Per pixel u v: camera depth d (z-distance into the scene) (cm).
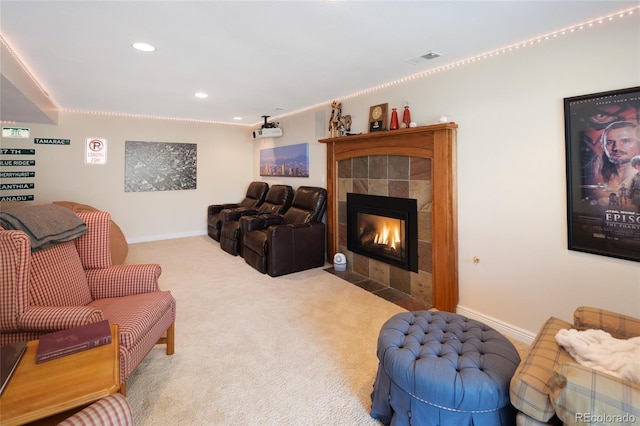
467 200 284
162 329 212
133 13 200
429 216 311
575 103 214
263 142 644
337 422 169
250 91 394
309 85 364
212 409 178
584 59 211
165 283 377
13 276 157
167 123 604
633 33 192
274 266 398
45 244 187
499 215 261
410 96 332
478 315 281
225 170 671
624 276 201
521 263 250
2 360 126
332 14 201
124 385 161
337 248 441
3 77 252
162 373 209
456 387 137
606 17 200
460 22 210
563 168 224
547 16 201
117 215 570
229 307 312
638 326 151
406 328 181
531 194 241
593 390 107
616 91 197
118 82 354
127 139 569
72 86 371
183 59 282
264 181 647
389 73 318
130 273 224
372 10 196
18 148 488
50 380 119
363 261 402
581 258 219
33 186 502
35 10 196
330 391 193
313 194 457
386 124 354
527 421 125
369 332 264
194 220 646
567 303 227
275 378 205
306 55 271
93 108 504
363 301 326
